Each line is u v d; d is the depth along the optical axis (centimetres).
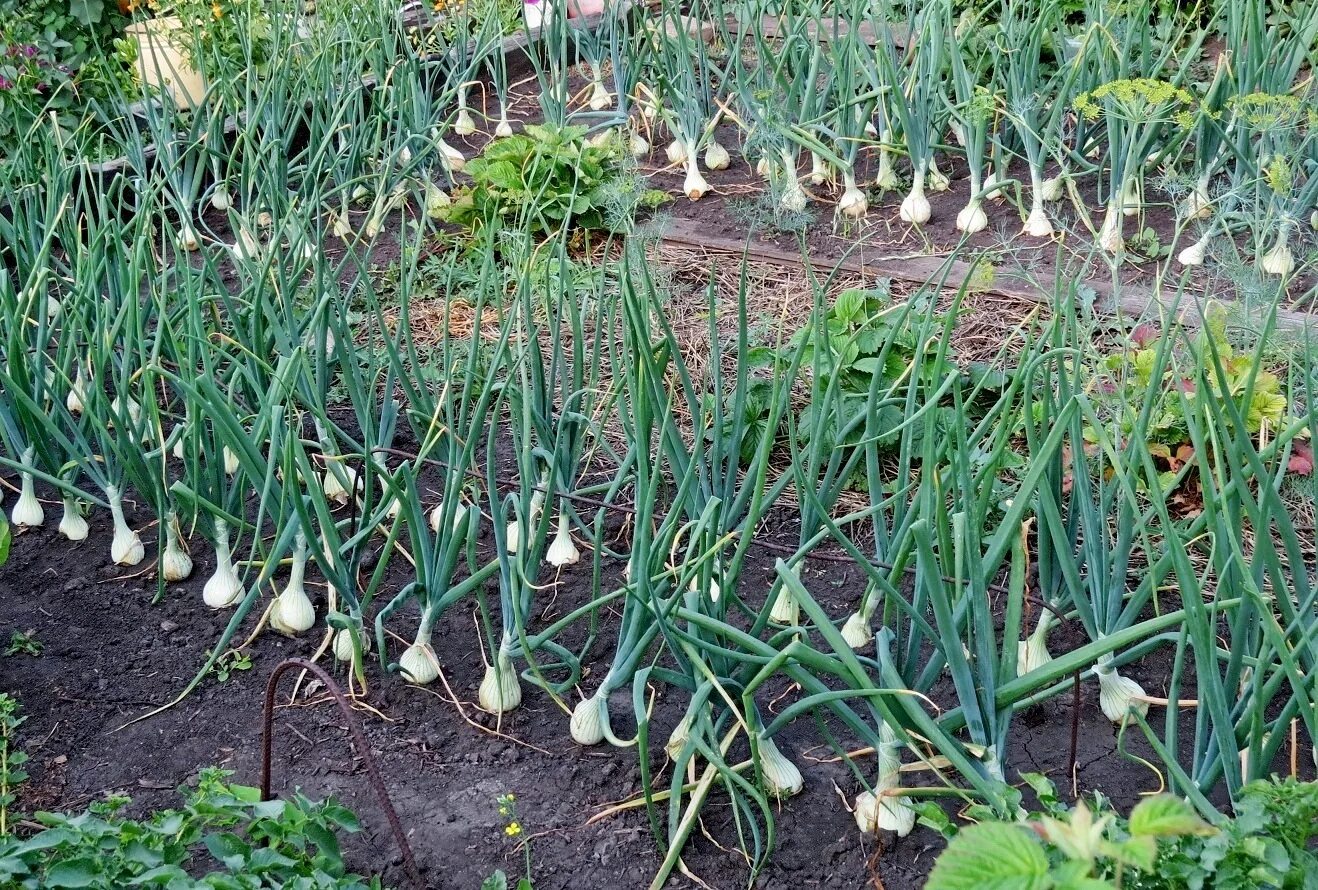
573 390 261
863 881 193
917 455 279
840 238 402
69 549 281
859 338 298
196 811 171
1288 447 199
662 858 198
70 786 216
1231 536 163
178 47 495
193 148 411
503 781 214
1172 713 183
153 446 271
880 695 171
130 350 251
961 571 181
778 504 282
